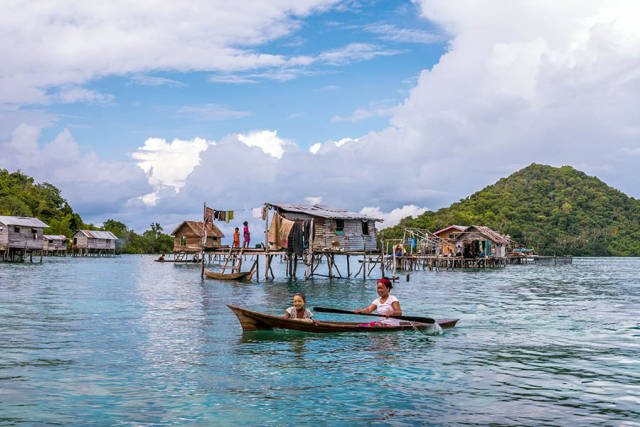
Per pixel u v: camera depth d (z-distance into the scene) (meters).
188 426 6.16
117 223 137.00
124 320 14.98
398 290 28.16
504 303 20.86
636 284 34.28
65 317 15.55
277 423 6.29
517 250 88.56
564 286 32.03
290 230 35.12
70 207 123.44
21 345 11.08
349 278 39.44
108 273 42.34
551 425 6.25
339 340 11.70
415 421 6.37
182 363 9.41
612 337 12.47
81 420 6.36
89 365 9.25
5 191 106.38
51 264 60.12
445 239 66.62
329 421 6.36
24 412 6.65
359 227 41.22
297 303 13.06
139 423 6.27
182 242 68.31
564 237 161.38
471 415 6.61
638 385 8.09
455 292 26.72
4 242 59.78
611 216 183.50
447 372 8.82
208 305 19.22
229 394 7.49
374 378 8.40
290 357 9.95
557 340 12.00
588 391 7.72
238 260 35.88
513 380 8.34
